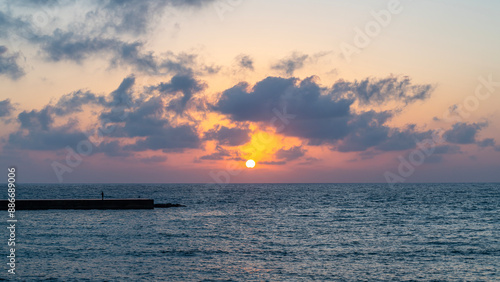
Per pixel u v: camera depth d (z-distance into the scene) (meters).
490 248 44.41
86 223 60.97
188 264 37.00
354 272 34.81
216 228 59.69
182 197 156.00
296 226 63.12
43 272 33.84
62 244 44.81
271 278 33.03
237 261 38.28
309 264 37.31
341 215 81.00
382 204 113.00
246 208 98.38
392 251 42.91
